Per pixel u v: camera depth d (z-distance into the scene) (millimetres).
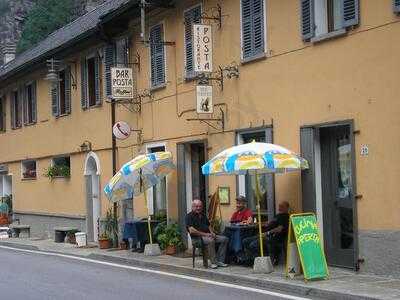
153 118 19531
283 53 14297
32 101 28719
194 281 13086
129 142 20891
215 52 16562
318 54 13336
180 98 18141
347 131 13023
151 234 17812
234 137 15859
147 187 17891
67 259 18062
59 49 23828
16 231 27766
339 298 10570
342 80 12766
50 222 26984
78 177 24406
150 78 19625
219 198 16250
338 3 13156
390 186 11820
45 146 27375
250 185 15461
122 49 21094
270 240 13773
